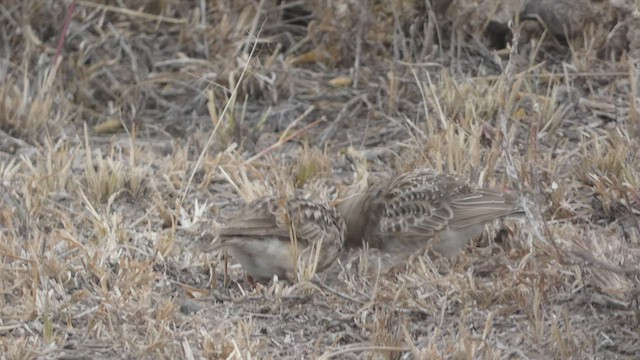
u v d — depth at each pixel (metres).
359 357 10.27
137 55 18.00
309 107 16.88
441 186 12.59
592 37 17.44
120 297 11.08
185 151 14.83
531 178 13.23
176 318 10.91
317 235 11.82
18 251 12.01
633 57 17.38
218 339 10.47
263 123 16.47
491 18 17.97
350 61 18.08
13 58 17.86
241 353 10.11
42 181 13.92
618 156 14.10
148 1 18.89
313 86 17.52
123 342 10.48
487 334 10.51
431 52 17.72
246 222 11.49
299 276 11.52
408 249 12.53
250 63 17.41
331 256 12.08
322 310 11.17
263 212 11.62
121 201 13.98
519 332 10.65
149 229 12.73
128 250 12.23
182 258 12.27
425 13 18.30
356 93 17.20
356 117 16.72
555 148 14.96
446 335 10.62
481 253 12.30
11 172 14.22
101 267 11.68
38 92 16.75
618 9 17.58
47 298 11.01
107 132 16.66
